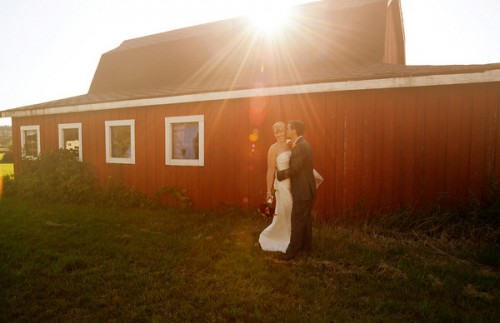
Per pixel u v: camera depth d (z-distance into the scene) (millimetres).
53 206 8555
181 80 11586
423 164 5969
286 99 7164
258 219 6965
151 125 9172
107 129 10102
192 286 3631
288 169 4523
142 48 13867
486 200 5531
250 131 7621
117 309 3135
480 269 4195
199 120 8320
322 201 6793
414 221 5703
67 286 3611
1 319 2973
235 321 2959
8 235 5633
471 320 2906
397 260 4477
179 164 8703
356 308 3199
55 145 11570
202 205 8367
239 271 4035
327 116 6730
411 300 3316
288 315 2992
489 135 5508
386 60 10039
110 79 14312
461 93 5672
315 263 4285
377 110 6293
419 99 5965
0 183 11117
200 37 12367
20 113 11586
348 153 6551
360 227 6047
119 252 4777
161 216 7441
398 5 11336
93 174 10359
